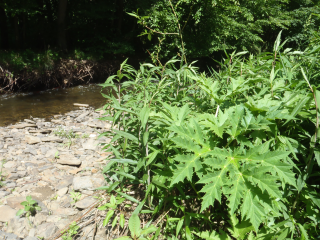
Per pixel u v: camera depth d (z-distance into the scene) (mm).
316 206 1676
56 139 5137
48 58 12766
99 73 15680
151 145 1879
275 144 1646
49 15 17297
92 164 3826
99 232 2211
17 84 11742
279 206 1515
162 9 14305
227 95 1751
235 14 17938
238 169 1409
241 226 1646
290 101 1699
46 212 2660
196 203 2049
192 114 2000
